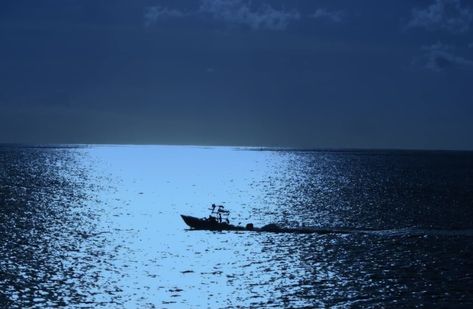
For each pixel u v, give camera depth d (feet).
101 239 245.65
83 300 159.43
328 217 319.27
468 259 207.31
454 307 154.30
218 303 159.12
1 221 285.64
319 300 160.86
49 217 306.96
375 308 153.89
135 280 180.14
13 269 188.14
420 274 186.60
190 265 200.13
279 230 266.98
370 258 209.46
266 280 180.96
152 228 278.67
